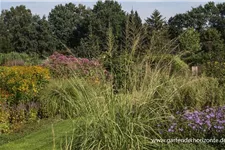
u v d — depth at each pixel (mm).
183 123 6383
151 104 6418
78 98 6648
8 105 9664
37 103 9969
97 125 5930
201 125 6219
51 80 10438
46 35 51906
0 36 51219
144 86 6508
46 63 12891
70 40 51969
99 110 6031
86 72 8117
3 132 8609
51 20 56969
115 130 5773
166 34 8008
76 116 6727
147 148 5977
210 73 11375
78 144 6066
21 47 51562
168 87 7242
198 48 25250
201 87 9352
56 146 6734
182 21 54344
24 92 10109
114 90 6516
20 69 10625
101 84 6645
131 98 6250
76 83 7281
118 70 6812
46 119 9570
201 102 8914
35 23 53906
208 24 57750
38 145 7145
